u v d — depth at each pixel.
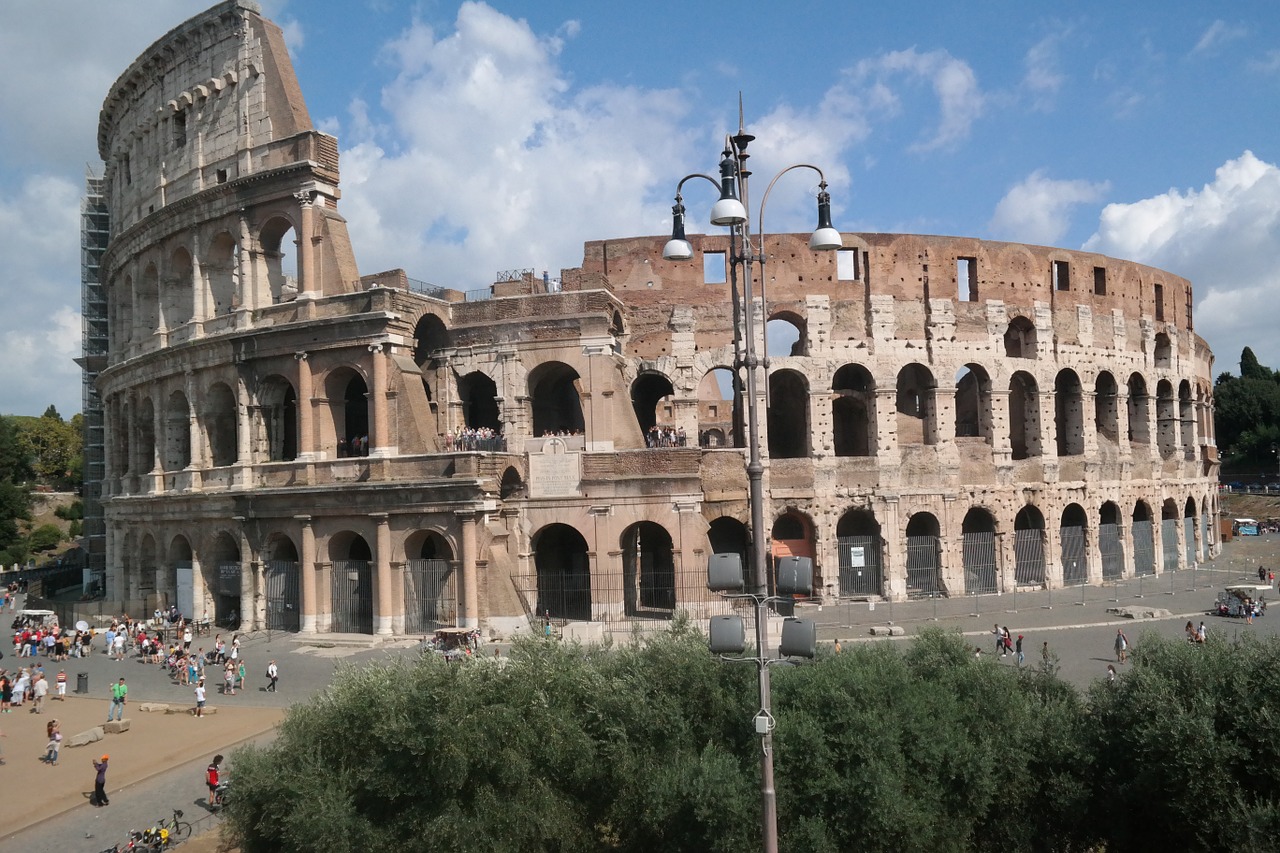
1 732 48.16
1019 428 91.50
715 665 31.06
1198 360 107.50
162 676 58.84
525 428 68.75
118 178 91.88
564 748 29.16
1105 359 87.06
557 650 33.38
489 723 28.53
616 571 64.44
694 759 27.97
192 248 76.44
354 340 65.62
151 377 80.12
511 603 60.41
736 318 23.95
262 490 66.81
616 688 30.95
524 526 66.06
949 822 28.00
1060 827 29.72
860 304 78.12
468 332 70.38
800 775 27.55
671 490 64.25
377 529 63.12
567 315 68.19
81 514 166.38
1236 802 25.83
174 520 75.94
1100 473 84.88
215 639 66.69
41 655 69.12
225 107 75.69
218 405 75.81
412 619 62.38
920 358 78.50
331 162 70.50
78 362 115.94
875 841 26.55
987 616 66.69
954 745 28.41
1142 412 91.94
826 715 28.80
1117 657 51.75
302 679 54.03
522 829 27.38
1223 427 188.25
